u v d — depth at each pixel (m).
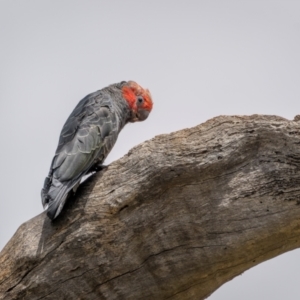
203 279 9.56
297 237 9.48
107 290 9.38
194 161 9.27
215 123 9.66
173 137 9.62
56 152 10.56
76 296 9.30
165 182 9.27
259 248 9.41
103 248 9.26
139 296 9.50
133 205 9.34
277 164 9.35
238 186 9.31
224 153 9.33
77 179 10.00
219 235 9.27
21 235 9.61
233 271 9.65
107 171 9.72
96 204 9.42
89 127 10.98
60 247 9.27
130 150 9.75
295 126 9.45
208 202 9.31
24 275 9.31
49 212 9.13
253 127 9.42
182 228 9.30
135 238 9.30
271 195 9.25
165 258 9.36
